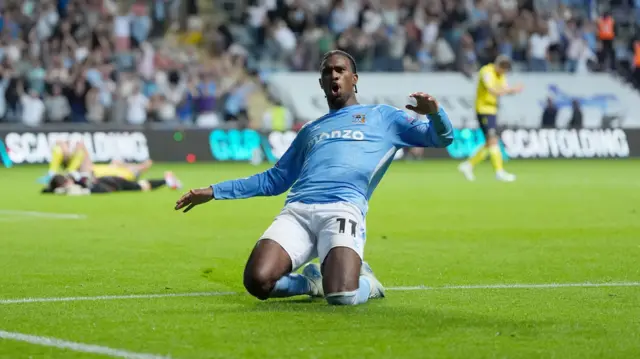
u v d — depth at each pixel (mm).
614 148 46906
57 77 41125
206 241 16828
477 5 49656
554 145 46281
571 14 51031
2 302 10633
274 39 46844
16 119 40906
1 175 34312
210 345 8320
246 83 44719
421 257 14797
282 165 10977
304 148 10891
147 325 9188
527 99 48062
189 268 13555
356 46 46688
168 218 20703
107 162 39656
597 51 50750
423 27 48156
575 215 21484
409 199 25578
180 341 8484
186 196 10789
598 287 11758
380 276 12781
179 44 45531
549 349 8164
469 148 45750
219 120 43969
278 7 47531
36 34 42438
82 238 17188
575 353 8023
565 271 13211
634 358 7867
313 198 10367
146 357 7891
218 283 12156
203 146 41625
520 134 45750
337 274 10008
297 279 10383
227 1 47969
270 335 8703
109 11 44438
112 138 39969
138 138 40469
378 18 47938
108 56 42781
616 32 51688
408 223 19859
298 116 45031
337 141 10680
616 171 37750
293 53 46781
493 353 8016
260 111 45031
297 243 10258
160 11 45969
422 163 43062
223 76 44625
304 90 45531
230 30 47094
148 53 43531
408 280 12398
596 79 49594
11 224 19422
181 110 43219
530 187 29703
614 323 9320
